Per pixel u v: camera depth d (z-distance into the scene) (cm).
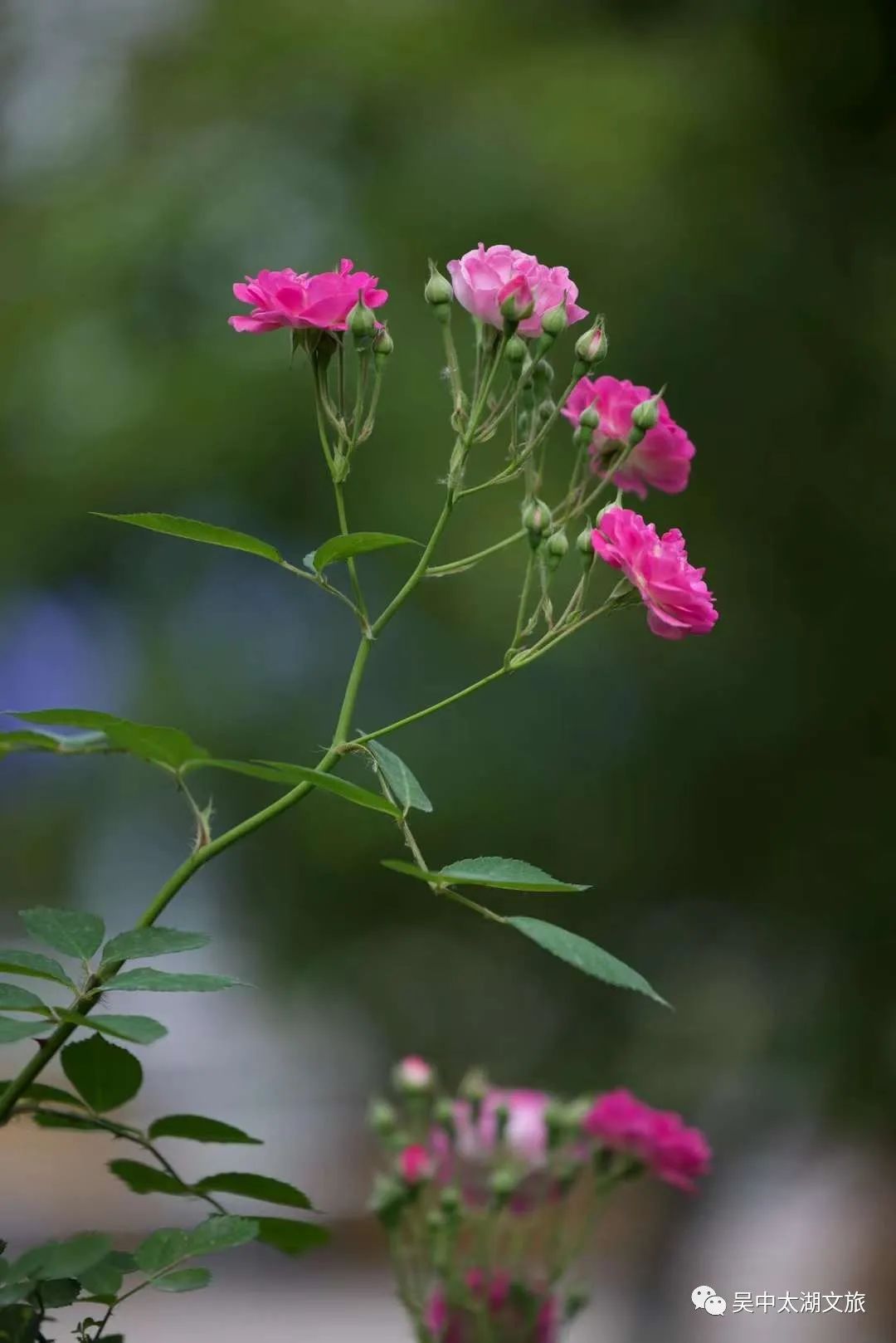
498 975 1011
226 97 1124
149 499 1036
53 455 1066
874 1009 931
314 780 184
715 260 980
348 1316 897
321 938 991
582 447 238
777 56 1034
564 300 233
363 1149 1091
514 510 952
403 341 991
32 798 1058
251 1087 1170
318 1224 217
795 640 943
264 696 971
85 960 189
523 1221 274
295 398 1005
